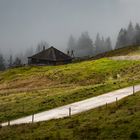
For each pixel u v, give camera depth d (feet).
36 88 291.38
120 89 213.05
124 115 127.54
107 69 336.29
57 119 146.92
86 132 115.96
